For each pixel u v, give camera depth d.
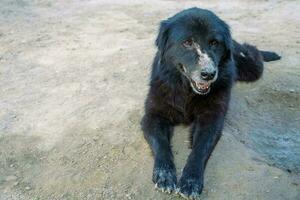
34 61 2.05
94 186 1.28
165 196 1.23
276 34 2.49
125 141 1.46
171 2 3.13
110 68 1.98
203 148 1.34
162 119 1.50
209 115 1.46
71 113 1.63
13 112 1.64
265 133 1.62
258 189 1.24
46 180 1.31
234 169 1.32
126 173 1.32
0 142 1.47
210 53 1.39
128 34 2.42
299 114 1.75
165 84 1.48
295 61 2.14
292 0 3.21
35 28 2.49
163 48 1.49
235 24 2.67
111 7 2.96
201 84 1.37
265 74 2.01
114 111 1.63
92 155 1.41
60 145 1.46
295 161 1.48
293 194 1.24
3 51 2.15
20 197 1.26
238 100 1.80
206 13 1.46
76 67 1.99
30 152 1.43
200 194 1.22
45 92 1.78
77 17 2.71
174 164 1.32
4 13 2.70
